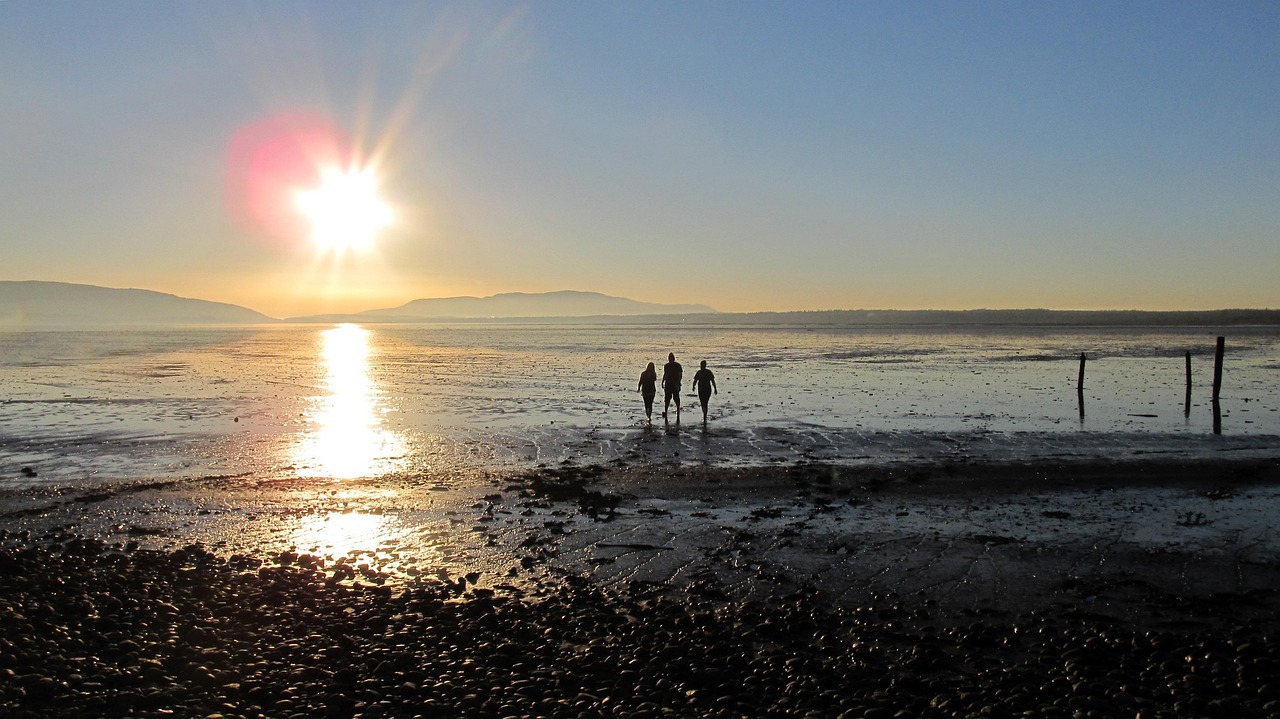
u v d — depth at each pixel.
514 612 9.45
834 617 9.38
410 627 8.99
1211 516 14.23
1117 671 7.77
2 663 7.89
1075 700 7.11
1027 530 13.36
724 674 7.77
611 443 22.59
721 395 35.22
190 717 6.96
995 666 7.99
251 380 44.41
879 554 12.00
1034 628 9.01
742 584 10.70
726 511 14.76
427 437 23.61
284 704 7.21
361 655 8.24
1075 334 132.88
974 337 120.00
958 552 12.10
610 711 7.07
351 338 136.00
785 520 14.08
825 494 16.12
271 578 10.77
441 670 7.91
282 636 8.77
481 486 16.84
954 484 16.94
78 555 11.96
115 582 10.47
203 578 10.73
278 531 13.44
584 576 11.05
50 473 18.53
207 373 50.06
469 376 47.12
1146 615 9.46
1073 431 24.52
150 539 13.01
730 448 21.73
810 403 32.03
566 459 20.19
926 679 7.63
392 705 7.20
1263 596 10.09
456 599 10.05
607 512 14.62
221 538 13.04
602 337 133.50
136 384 41.78
